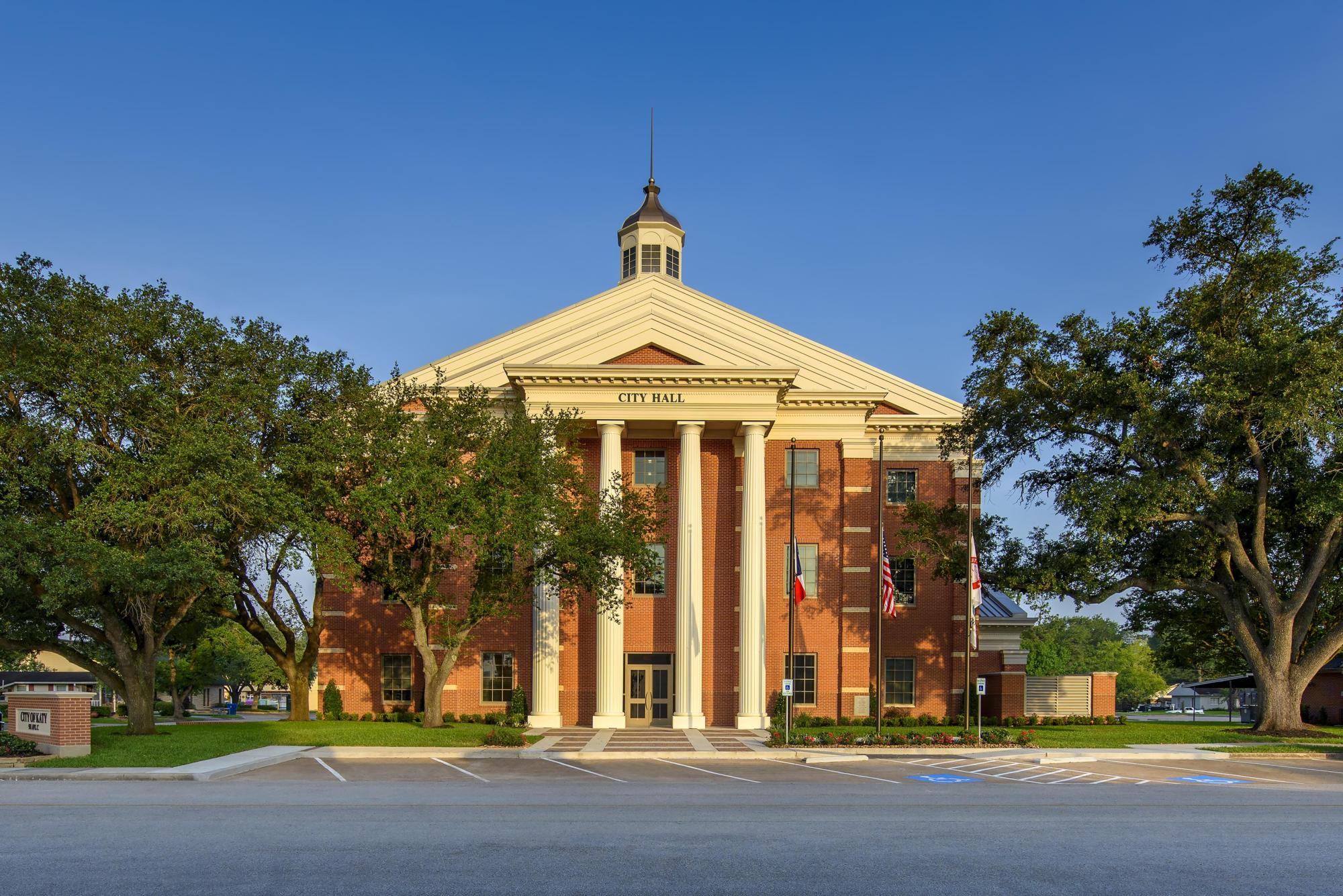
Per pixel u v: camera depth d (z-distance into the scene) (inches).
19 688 1133.1
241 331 1379.2
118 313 1243.8
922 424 1839.3
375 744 1246.9
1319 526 1524.4
